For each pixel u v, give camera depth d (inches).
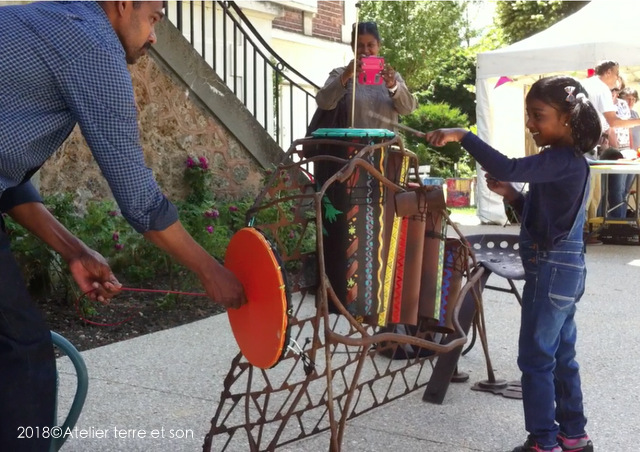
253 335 94.0
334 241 105.2
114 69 78.7
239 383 150.0
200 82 278.2
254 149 300.2
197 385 148.5
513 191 125.7
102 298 97.7
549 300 111.6
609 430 127.1
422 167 359.3
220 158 289.1
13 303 80.0
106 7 82.5
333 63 552.7
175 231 85.0
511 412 135.5
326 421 130.6
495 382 148.2
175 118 270.5
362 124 172.6
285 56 506.0
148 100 260.2
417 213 110.5
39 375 81.4
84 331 185.3
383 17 817.5
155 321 197.9
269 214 241.3
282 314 88.7
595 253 335.9
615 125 329.7
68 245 98.1
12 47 75.8
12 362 79.7
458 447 119.8
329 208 105.0
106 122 78.9
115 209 232.4
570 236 111.6
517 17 1001.5
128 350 172.4
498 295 239.3
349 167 98.8
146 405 137.3
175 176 270.5
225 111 287.9
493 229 402.6
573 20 401.4
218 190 288.0
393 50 813.2
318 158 104.3
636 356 170.9
